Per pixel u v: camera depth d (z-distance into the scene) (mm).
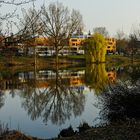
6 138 12141
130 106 16344
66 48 94688
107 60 90125
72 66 75625
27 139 12703
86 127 15000
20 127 17531
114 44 125125
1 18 7547
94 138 11250
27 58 67062
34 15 7773
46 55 78938
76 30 77625
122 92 16844
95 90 32656
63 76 51562
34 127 17781
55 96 30719
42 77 49938
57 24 71250
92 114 20891
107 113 17562
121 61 89375
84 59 86688
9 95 30938
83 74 54219
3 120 19531
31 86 38188
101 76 47062
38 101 27719
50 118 20438
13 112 22562
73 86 38031
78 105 25062
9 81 39719
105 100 17641
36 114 21844
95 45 83625
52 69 67250
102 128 12828
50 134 16031
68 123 18828
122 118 15547
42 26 7832
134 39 69188
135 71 18656
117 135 11156
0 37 7586
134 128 11758
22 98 29344
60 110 23250
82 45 100562
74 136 12523
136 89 16625
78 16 76938
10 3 7488
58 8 71562
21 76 50562
